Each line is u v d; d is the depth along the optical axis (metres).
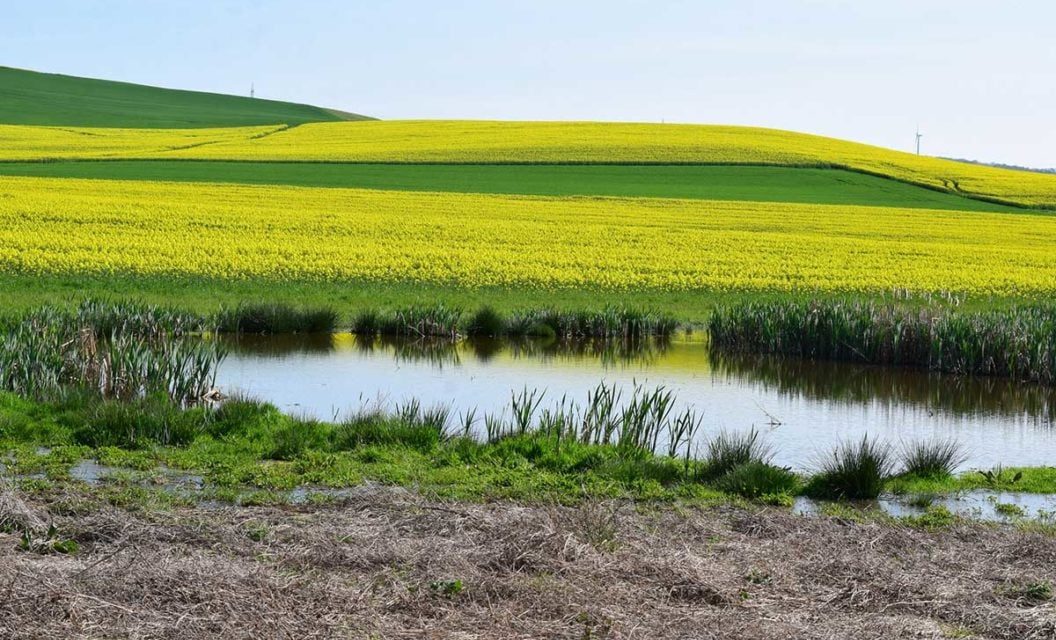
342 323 29.50
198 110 141.75
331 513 10.82
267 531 9.90
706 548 9.95
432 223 47.41
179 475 12.42
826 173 78.06
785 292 35.59
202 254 37.16
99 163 69.19
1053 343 23.89
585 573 8.80
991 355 24.91
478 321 29.42
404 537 9.81
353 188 61.34
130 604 7.89
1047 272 41.25
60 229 40.53
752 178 74.38
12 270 32.91
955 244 48.94
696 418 18.97
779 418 19.30
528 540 9.44
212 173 66.81
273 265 35.88
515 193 63.66
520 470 13.23
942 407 20.83
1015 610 8.41
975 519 11.93
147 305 26.78
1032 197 70.12
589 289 34.91
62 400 15.69
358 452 13.71
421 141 86.88
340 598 8.11
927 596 8.73
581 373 23.83
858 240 48.41
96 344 21.34
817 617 8.17
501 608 8.04
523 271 37.19
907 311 27.08
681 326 31.06
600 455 13.88
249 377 21.92
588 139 88.50
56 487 11.46
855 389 22.86
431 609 8.02
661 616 7.96
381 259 38.16
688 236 47.19
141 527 9.73
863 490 12.88
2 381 16.89
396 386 21.34
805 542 10.23
